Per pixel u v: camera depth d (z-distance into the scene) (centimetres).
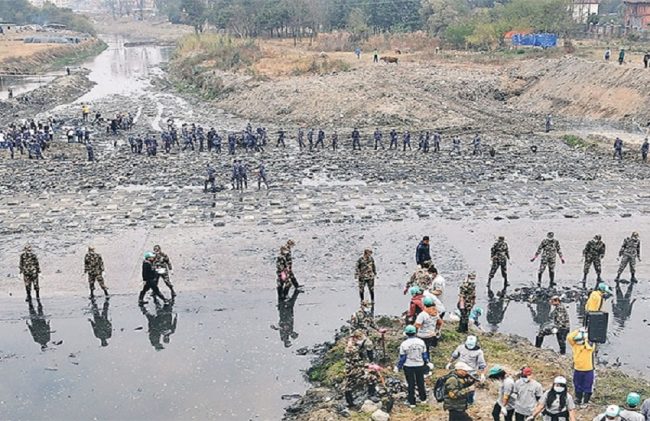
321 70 8344
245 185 3975
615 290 2533
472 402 1402
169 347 2108
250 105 7262
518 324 2267
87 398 1806
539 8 10144
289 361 2002
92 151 4844
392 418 1493
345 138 5597
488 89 7494
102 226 3288
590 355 1574
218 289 2562
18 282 2641
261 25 12769
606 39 9975
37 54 13300
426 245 2461
